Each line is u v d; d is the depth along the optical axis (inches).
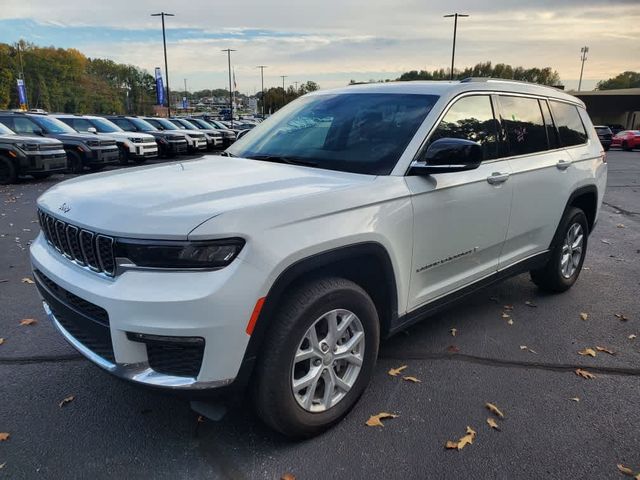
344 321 109.0
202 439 109.0
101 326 94.7
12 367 137.3
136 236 90.0
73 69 4569.4
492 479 99.1
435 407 122.0
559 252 186.1
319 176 118.6
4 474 97.7
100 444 107.0
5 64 3846.0
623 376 138.6
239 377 93.7
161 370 93.2
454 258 136.5
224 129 1138.7
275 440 109.0
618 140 1310.3
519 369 141.0
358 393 116.0
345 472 100.0
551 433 113.3
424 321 171.8
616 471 102.0
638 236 306.7
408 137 127.3
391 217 114.0
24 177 566.9
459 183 131.6
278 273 93.6
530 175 158.6
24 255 243.1
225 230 88.8
